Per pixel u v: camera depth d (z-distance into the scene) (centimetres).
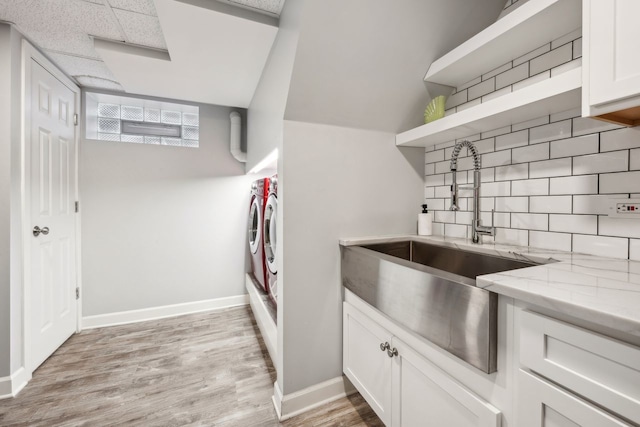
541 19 103
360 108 154
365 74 141
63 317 220
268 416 144
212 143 293
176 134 293
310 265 150
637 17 67
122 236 262
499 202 138
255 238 271
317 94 140
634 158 94
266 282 233
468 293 77
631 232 95
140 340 226
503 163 136
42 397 158
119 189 261
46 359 197
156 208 274
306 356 150
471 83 154
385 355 118
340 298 158
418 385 100
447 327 84
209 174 293
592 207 105
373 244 154
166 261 278
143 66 195
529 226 126
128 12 150
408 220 178
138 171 267
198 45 168
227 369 185
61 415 144
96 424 138
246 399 156
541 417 62
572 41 110
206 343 221
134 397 158
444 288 85
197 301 290
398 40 135
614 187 99
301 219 148
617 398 50
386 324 118
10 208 161
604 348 52
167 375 178
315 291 152
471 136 152
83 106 247
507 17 110
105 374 180
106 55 180
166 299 278
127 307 264
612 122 86
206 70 201
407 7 126
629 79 69
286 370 145
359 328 139
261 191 243
